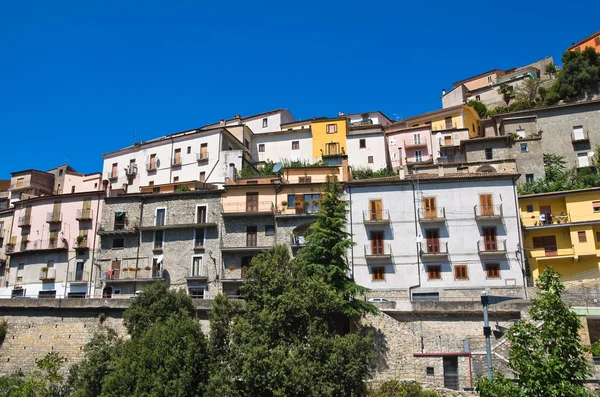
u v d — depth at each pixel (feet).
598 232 152.87
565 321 55.11
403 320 114.32
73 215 193.47
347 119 262.26
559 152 210.18
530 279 148.36
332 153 237.25
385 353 107.04
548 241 156.87
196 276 164.35
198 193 176.35
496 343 105.50
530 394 53.36
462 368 100.73
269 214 166.30
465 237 149.38
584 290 120.67
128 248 177.06
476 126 256.52
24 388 111.14
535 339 55.88
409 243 151.43
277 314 94.63
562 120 214.07
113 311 129.29
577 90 252.83
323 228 119.55
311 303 96.73
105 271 177.06
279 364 85.76
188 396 88.02
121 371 88.63
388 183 157.07
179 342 91.97
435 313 112.98
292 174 181.98
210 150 220.23
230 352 93.20
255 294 100.68
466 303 111.86
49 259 191.52
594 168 195.00
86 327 129.49
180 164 224.12
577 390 51.65
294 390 84.58
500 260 146.00
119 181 235.81
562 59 270.26
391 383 98.32
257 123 280.92
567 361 53.62
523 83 282.77
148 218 179.32
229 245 167.02
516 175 152.25
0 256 206.28
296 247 160.56
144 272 171.12
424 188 155.63
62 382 117.50
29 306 134.00
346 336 94.58
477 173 159.74
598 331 106.22
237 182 185.26
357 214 155.94
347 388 89.56
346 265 118.62
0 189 278.46
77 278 183.42
